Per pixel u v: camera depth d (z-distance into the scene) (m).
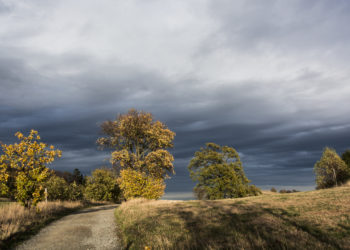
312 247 6.11
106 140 34.88
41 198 16.11
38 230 11.53
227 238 7.76
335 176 29.27
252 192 37.34
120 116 34.69
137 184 25.61
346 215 8.93
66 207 22.81
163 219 12.02
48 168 16.47
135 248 7.71
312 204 11.95
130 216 13.77
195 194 39.03
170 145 34.94
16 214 13.12
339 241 6.39
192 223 10.62
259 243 6.77
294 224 8.58
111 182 40.53
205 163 39.69
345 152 33.59
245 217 10.72
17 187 15.51
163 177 32.94
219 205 15.53
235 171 38.28
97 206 30.83
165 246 7.26
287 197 16.03
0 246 8.51
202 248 6.96
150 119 35.12
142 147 35.97
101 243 9.12
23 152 15.97
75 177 64.31
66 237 10.17
